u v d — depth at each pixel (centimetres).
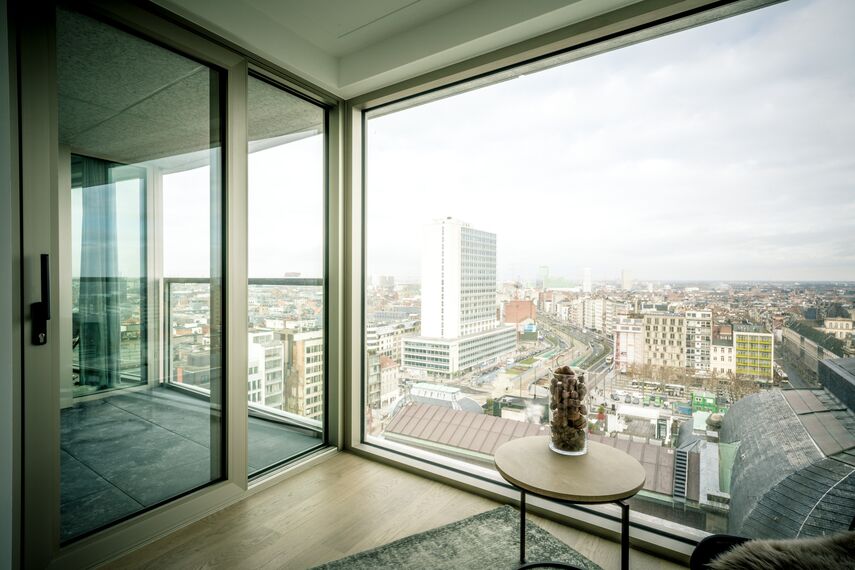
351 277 284
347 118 284
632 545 180
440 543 182
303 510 209
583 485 128
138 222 185
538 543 182
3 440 145
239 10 208
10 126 144
